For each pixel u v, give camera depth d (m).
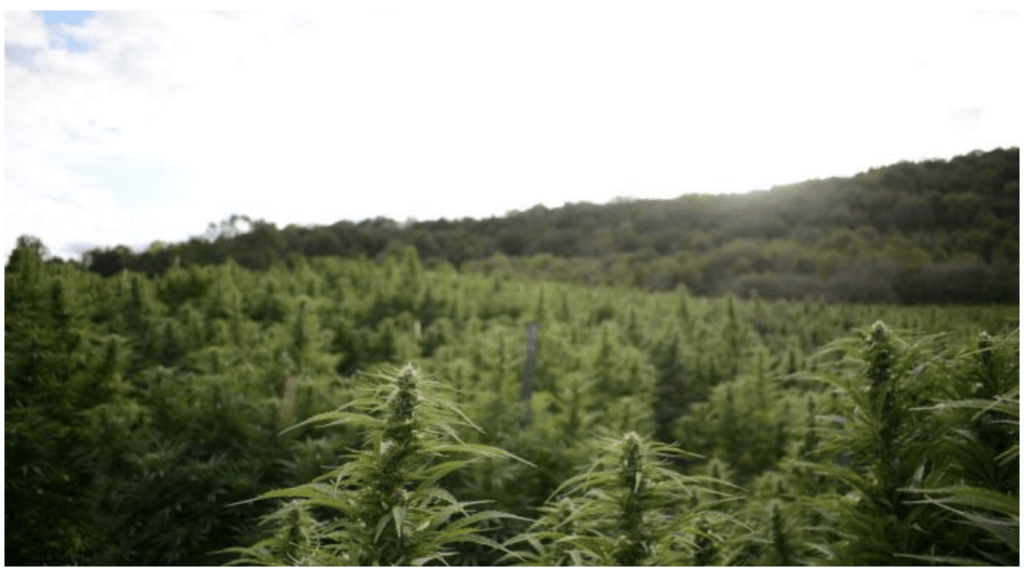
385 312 20.05
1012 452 1.71
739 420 10.77
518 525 5.72
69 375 7.99
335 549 2.11
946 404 1.96
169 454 6.56
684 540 2.31
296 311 14.87
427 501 1.85
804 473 5.51
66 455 7.02
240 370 9.44
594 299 25.83
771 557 3.47
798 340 18.42
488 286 27.22
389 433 1.85
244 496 6.33
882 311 16.20
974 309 11.30
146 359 11.95
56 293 9.75
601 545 2.18
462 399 9.36
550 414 9.66
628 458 2.30
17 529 6.21
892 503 2.58
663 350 15.86
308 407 7.21
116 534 6.24
